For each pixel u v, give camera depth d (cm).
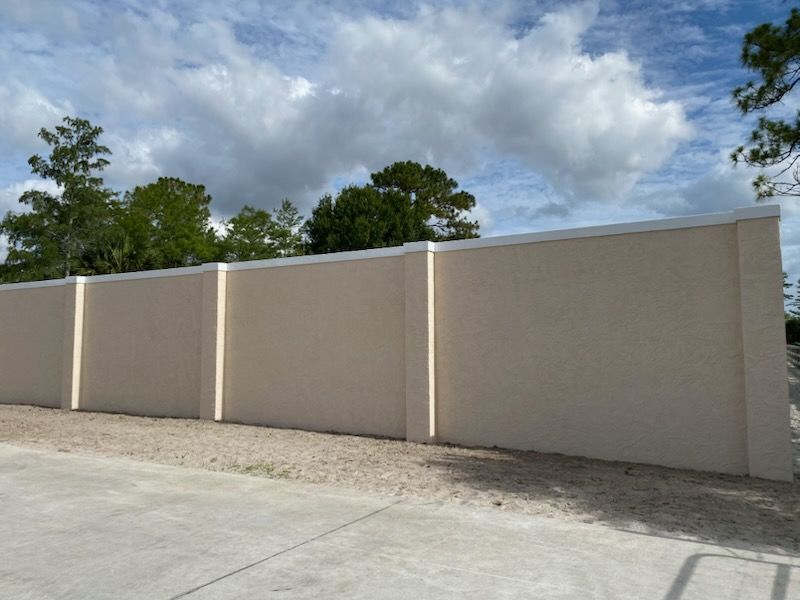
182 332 1323
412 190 3791
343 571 449
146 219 4038
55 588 421
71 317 1480
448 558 475
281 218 4322
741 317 780
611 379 868
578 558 477
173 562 468
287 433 1099
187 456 894
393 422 1058
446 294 1006
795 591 416
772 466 753
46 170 3588
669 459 823
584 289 893
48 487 704
